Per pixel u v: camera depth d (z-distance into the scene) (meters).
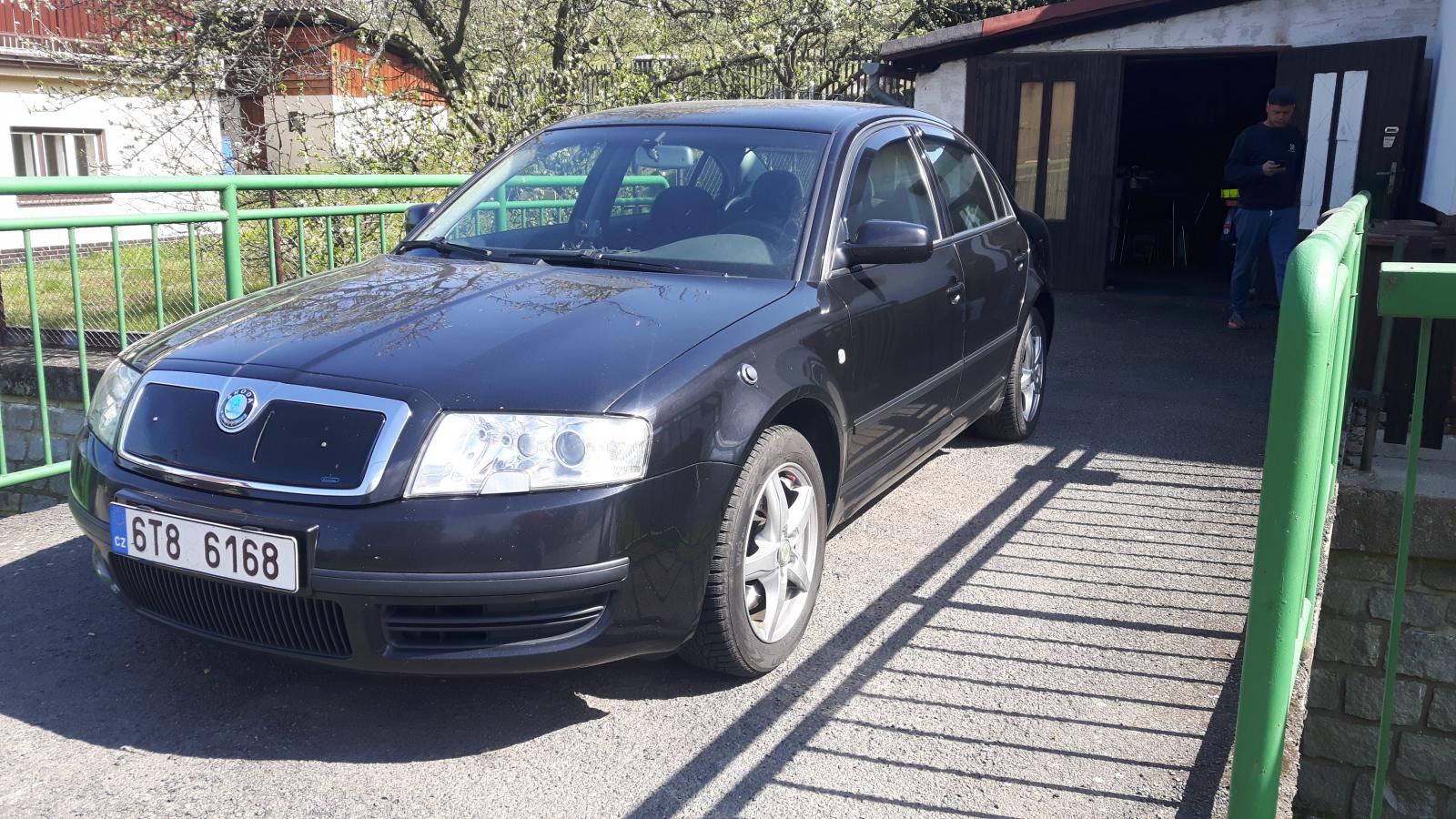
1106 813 2.68
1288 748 2.69
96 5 13.09
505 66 13.28
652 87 13.92
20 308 7.54
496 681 3.26
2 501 7.29
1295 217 9.46
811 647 3.52
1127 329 9.83
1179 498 5.09
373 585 2.63
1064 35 11.62
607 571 2.74
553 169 4.32
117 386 3.17
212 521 2.75
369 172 11.23
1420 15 10.10
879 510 4.85
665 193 4.04
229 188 5.33
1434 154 8.87
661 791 2.73
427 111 11.95
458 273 3.67
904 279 4.15
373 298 3.40
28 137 17.14
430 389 2.77
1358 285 4.52
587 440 2.74
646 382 2.88
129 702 3.09
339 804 2.64
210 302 7.77
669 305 3.30
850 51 15.96
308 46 13.20
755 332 3.24
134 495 2.88
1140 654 3.52
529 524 2.66
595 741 2.95
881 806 2.68
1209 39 10.98
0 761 2.78
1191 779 2.83
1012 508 4.90
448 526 2.64
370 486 2.67
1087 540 4.52
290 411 2.80
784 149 4.08
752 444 3.09
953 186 5.01
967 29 11.69
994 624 3.71
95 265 7.98
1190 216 15.64
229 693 3.15
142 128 12.76
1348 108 10.29
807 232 3.75
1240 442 6.13
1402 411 5.07
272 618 2.79
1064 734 3.03
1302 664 2.85
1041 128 11.87
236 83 12.60
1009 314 5.39
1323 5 10.45
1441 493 4.64
